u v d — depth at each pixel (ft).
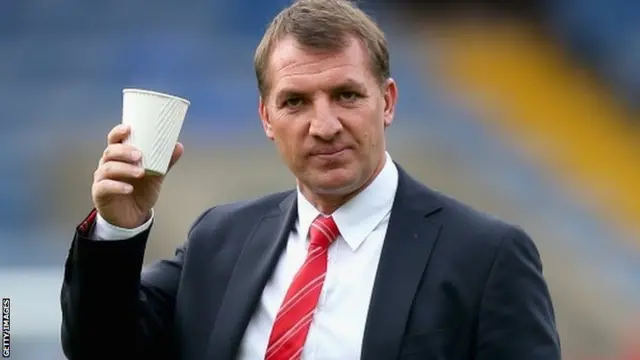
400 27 56.49
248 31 55.47
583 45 56.24
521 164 52.31
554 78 55.47
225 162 49.93
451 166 52.01
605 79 55.62
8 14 55.62
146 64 55.01
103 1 55.98
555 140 53.36
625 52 55.77
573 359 42.19
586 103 54.85
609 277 47.09
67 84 54.54
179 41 55.26
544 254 49.01
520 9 56.80
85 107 54.03
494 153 52.60
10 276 41.32
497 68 55.93
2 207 48.70
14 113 53.42
